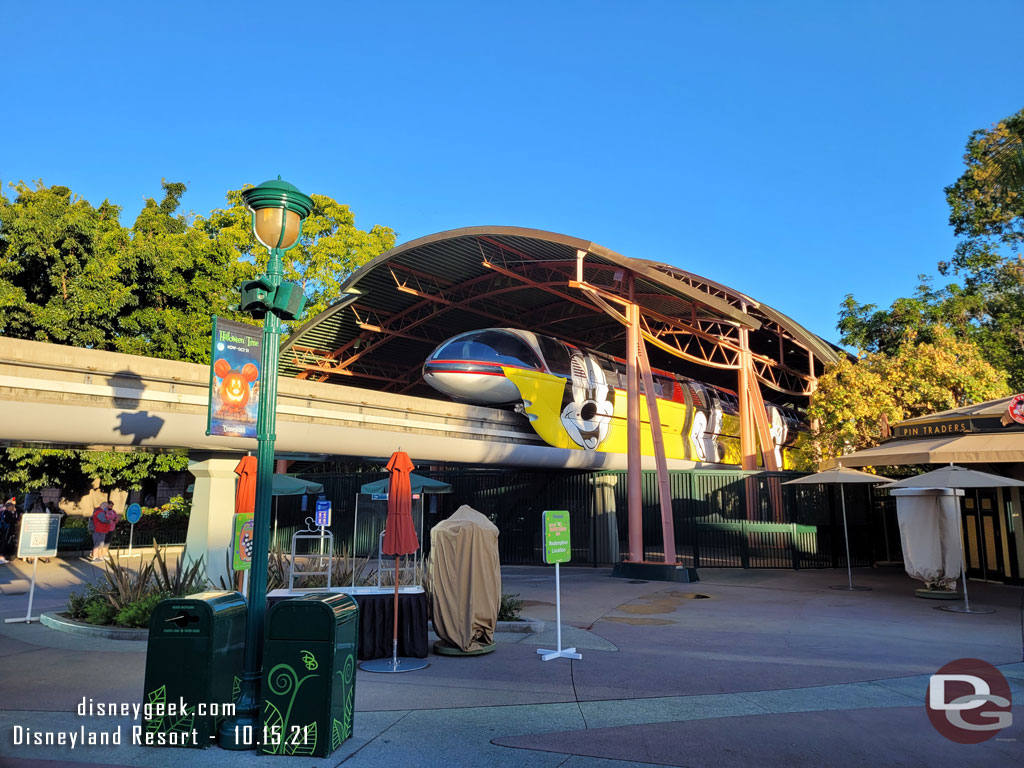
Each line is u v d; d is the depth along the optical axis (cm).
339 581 1237
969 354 2434
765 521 2255
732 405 3619
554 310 3259
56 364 1291
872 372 2519
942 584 1474
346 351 3544
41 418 1269
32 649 938
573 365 2570
